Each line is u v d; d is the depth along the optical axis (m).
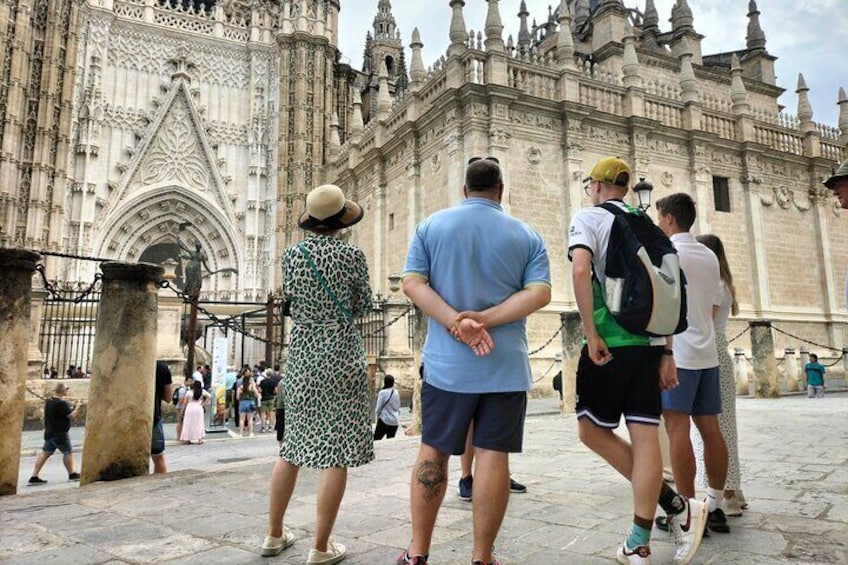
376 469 6.69
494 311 2.93
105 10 31.83
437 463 2.96
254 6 35.84
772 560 3.32
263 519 4.55
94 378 6.91
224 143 34.53
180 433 14.12
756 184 26.75
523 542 3.77
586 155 22.69
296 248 3.78
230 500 5.25
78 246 29.69
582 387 3.48
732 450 4.38
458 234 3.09
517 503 4.84
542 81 22.53
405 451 8.10
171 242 34.12
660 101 24.83
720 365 4.50
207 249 34.06
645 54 28.70
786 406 13.29
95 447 6.72
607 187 3.71
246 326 31.73
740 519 4.20
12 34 28.03
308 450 3.48
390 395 11.56
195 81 34.25
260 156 34.69
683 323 3.27
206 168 33.91
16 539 4.06
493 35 21.33
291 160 34.56
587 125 22.86
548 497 5.03
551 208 21.70
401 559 3.03
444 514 4.59
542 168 21.81
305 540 3.96
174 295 18.08
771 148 27.08
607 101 23.73
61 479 10.15
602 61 28.05
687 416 3.91
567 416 12.73
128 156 32.22
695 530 3.22
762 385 16.50
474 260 3.05
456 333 2.91
